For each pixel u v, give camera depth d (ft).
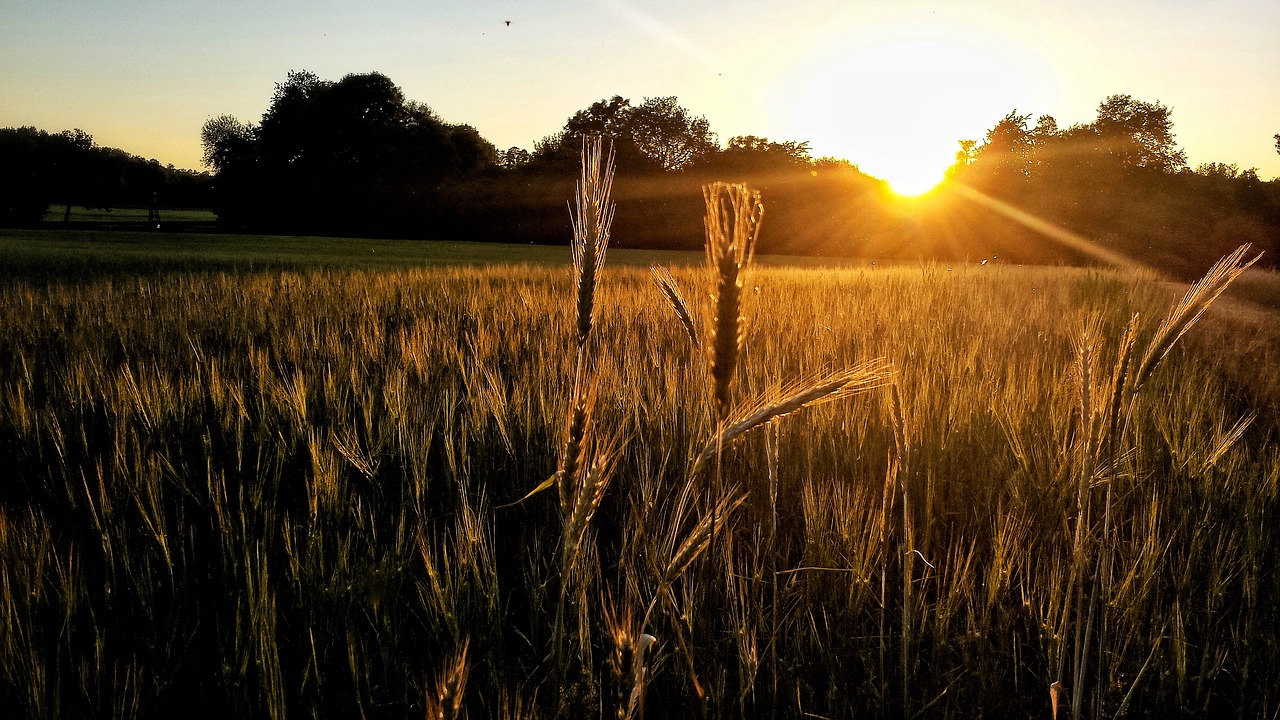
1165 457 13.10
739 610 8.13
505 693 6.79
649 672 7.11
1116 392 5.87
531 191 194.29
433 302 34.22
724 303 4.25
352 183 206.08
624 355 19.42
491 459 12.82
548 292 38.60
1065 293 35.04
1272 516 10.86
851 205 177.37
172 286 40.60
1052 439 11.96
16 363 19.24
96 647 7.32
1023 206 153.17
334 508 10.46
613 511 11.23
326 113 216.95
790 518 10.84
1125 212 141.49
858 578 8.09
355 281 44.19
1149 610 8.70
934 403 13.75
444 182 208.54
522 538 9.86
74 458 12.86
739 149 202.08
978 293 35.32
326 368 18.26
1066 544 8.99
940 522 10.61
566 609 8.13
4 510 10.26
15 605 7.81
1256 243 125.59
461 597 8.42
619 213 186.50
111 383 15.78
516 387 15.67
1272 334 28.66
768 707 7.50
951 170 166.50
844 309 27.94
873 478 11.37
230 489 11.70
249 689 7.50
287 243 124.77
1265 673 7.73
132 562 9.37
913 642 7.86
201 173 315.78
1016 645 8.18
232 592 8.80
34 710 6.72
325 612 8.36
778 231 177.37
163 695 7.23
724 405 4.50
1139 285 39.24
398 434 13.29
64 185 260.83
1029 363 19.13
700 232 182.91
